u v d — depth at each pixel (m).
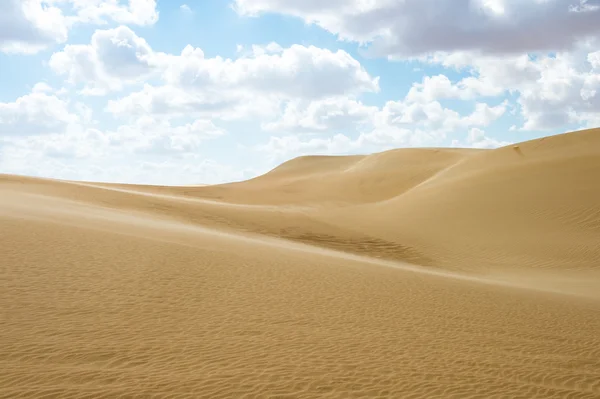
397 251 28.36
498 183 36.34
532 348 9.95
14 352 7.65
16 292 10.49
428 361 8.63
